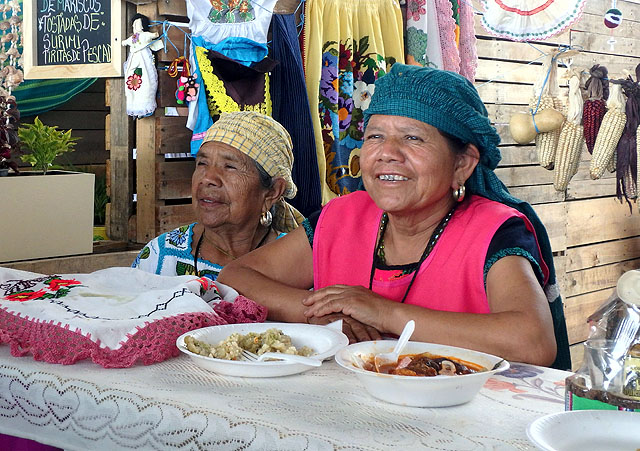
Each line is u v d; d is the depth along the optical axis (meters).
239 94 3.27
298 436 1.01
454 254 1.72
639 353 1.00
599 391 1.01
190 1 3.19
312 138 3.51
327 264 1.92
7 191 2.62
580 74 3.21
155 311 1.48
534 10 2.97
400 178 1.67
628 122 3.12
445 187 1.71
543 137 3.23
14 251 2.65
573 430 0.91
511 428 1.04
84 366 1.34
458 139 1.69
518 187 5.15
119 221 3.40
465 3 4.32
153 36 3.15
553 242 5.39
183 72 3.21
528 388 1.24
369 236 1.88
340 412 1.10
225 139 2.22
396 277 1.79
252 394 1.18
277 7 3.50
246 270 1.94
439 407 1.12
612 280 5.95
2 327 1.44
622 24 5.49
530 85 5.13
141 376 1.28
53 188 2.73
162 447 1.13
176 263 2.31
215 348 1.38
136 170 3.37
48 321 1.40
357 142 3.93
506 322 1.48
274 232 2.40
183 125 3.33
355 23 3.85
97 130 4.66
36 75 3.32
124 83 3.30
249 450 1.04
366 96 3.92
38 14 3.31
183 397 1.16
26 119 4.32
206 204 2.24
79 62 3.26
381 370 1.23
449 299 1.72
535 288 1.59
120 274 1.72
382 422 1.06
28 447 1.33
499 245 1.67
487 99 4.87
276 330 1.44
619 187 3.24
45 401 1.27
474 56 4.39
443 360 1.23
